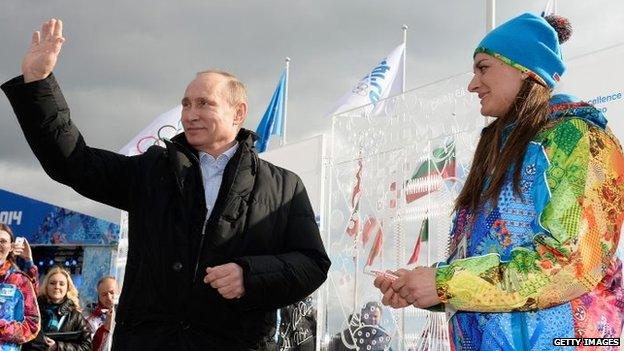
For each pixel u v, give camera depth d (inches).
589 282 56.8
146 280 91.8
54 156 90.2
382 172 154.5
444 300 58.9
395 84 300.7
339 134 168.4
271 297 91.2
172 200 95.2
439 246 137.6
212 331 91.2
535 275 56.4
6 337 177.8
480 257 59.1
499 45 67.3
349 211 161.6
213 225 94.0
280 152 194.4
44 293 234.7
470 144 135.3
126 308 92.4
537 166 61.5
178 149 97.7
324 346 160.9
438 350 132.4
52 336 224.4
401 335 142.6
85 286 425.1
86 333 235.3
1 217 454.6
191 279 91.5
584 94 113.9
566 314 59.4
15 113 89.0
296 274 92.6
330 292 162.6
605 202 58.7
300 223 102.0
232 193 95.7
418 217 143.6
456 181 136.4
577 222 57.1
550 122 63.2
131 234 96.3
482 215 64.8
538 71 65.3
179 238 92.7
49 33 89.7
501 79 67.5
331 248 164.4
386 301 64.6
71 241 432.5
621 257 70.2
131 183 98.0
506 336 60.5
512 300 56.9
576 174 58.7
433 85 145.4
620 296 61.7
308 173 183.0
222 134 100.8
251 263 88.6
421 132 146.3
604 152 59.9
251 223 96.5
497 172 64.4
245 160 98.5
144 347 88.8
